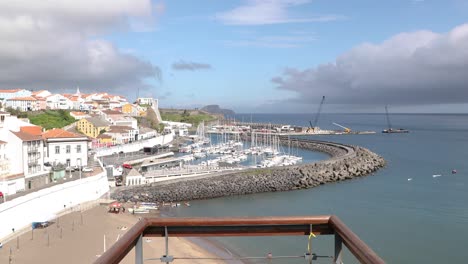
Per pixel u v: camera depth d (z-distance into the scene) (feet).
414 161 446.60
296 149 601.62
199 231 21.16
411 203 245.86
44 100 618.03
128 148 492.95
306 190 295.28
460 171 372.99
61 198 209.15
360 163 383.86
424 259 153.07
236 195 281.13
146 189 275.39
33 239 166.30
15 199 173.17
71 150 288.51
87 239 169.58
